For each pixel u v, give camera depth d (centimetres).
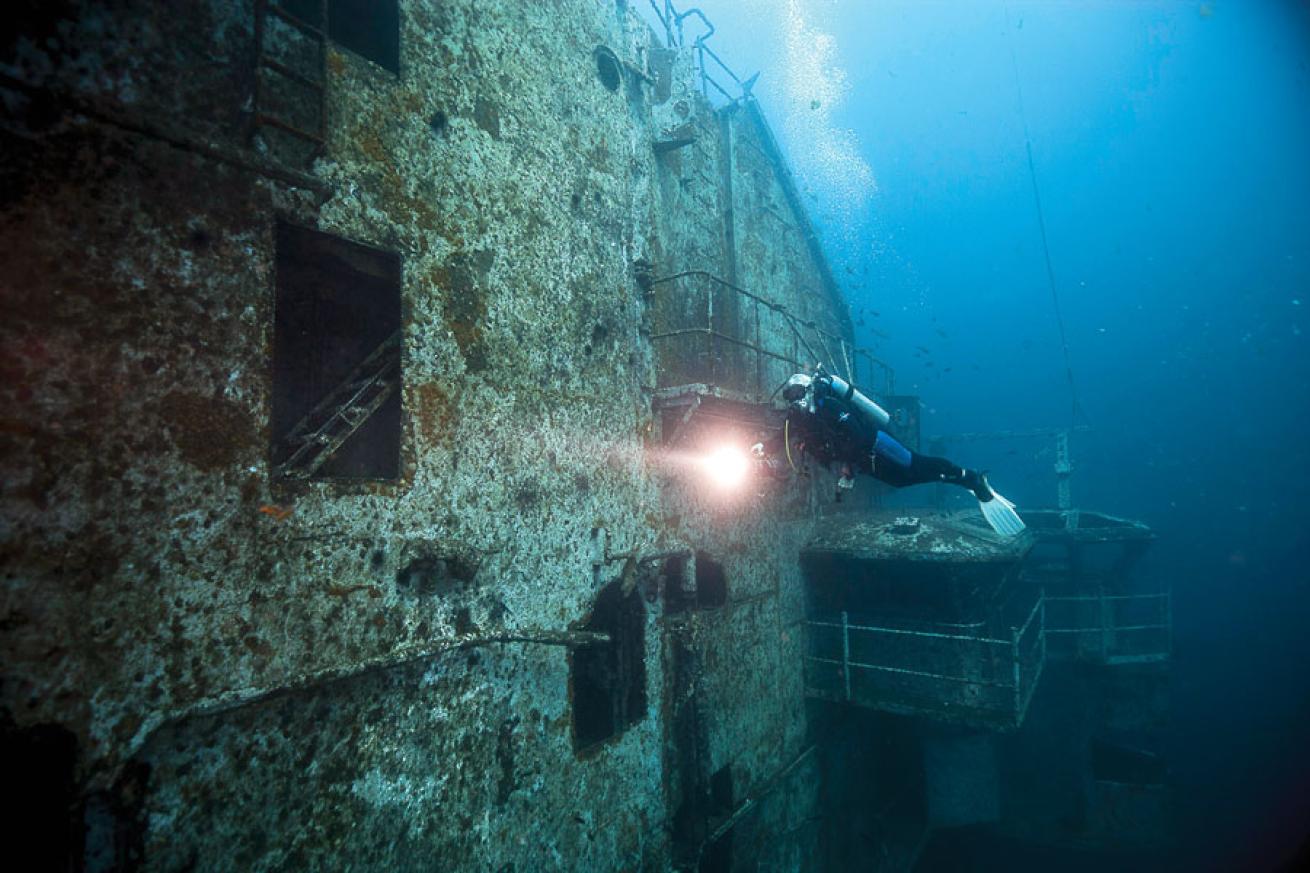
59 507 272
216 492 328
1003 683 888
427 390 456
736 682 872
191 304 324
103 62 297
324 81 387
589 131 671
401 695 422
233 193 346
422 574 444
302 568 366
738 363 1053
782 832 948
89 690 276
